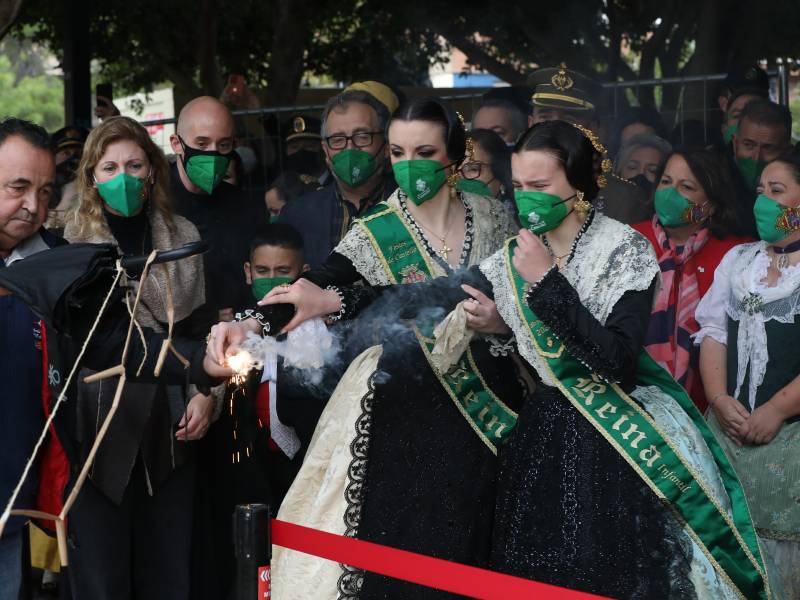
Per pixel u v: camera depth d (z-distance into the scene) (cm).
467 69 1516
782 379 374
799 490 364
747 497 373
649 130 611
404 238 357
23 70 3167
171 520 386
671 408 319
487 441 343
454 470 340
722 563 303
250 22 1406
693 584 298
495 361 351
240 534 277
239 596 278
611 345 298
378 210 365
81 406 363
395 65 1501
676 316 416
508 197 473
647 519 303
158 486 382
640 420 308
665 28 1217
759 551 310
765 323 379
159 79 1516
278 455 418
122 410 367
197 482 407
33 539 470
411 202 359
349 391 352
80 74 906
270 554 279
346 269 356
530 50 1360
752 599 307
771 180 373
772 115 480
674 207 413
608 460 308
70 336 308
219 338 318
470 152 359
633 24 1250
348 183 436
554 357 316
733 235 426
